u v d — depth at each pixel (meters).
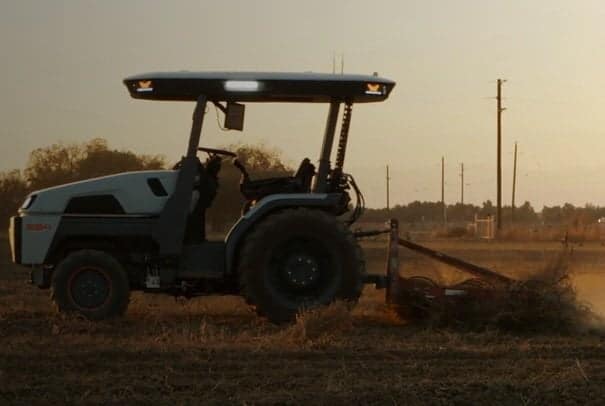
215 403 9.95
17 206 59.03
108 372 11.39
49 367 11.66
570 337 14.45
